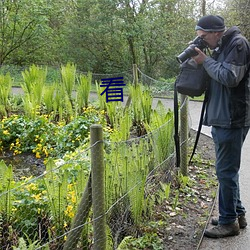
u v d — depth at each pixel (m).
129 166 3.22
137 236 3.22
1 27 15.96
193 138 6.73
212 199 4.14
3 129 5.73
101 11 16.78
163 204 3.88
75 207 2.88
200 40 3.03
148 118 6.26
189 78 3.16
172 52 17.83
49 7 15.99
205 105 3.29
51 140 5.62
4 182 3.06
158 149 4.12
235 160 3.10
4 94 7.16
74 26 17.41
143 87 9.17
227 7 15.80
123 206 3.17
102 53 18.20
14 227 2.90
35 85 7.19
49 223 2.94
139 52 17.98
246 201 4.11
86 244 2.78
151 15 16.98
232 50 2.80
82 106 7.36
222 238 3.33
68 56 17.80
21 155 5.45
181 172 4.59
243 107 2.94
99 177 2.38
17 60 17.50
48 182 2.89
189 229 3.45
